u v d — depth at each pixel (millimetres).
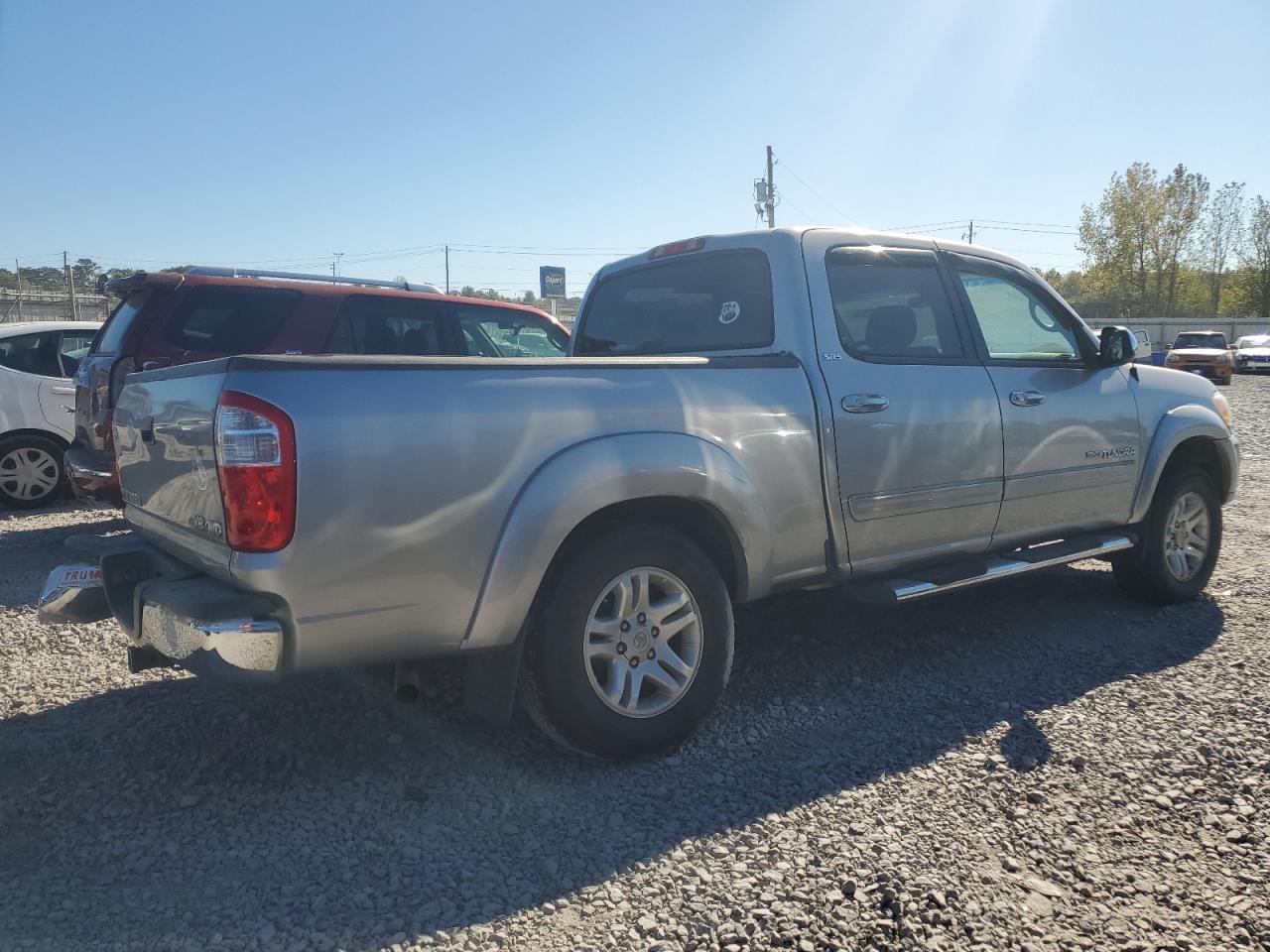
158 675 4438
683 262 4762
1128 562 5492
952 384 4496
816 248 4316
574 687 3316
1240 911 2621
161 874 2787
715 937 2492
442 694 4148
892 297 4512
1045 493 4871
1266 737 3691
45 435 9359
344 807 3191
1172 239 57344
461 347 7910
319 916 2576
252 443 2783
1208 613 5426
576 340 5418
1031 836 2988
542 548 3172
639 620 3482
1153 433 5387
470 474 3074
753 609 5445
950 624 5191
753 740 3719
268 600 2852
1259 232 58625
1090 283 60250
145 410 3521
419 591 3018
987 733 3756
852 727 3830
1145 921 2572
